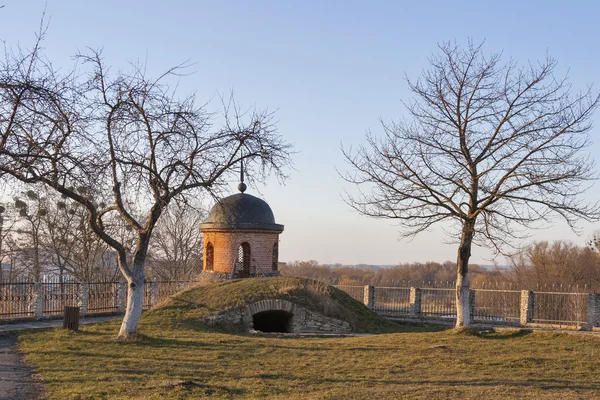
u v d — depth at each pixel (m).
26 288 21.84
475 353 15.42
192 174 16.56
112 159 15.36
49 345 15.88
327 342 17.84
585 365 13.72
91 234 36.97
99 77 15.31
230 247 28.53
